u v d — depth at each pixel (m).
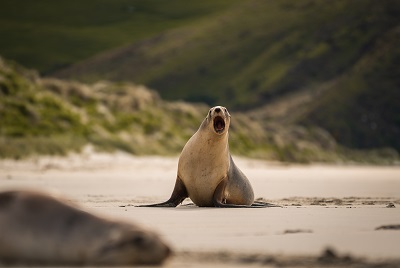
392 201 59.72
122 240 25.33
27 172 121.25
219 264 26.41
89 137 167.38
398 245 30.75
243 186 53.78
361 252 29.00
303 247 30.20
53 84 198.38
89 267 25.41
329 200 60.88
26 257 26.41
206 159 51.06
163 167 151.25
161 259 25.53
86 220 26.28
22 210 26.66
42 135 159.88
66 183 93.75
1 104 165.50
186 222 39.19
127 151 170.12
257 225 37.69
